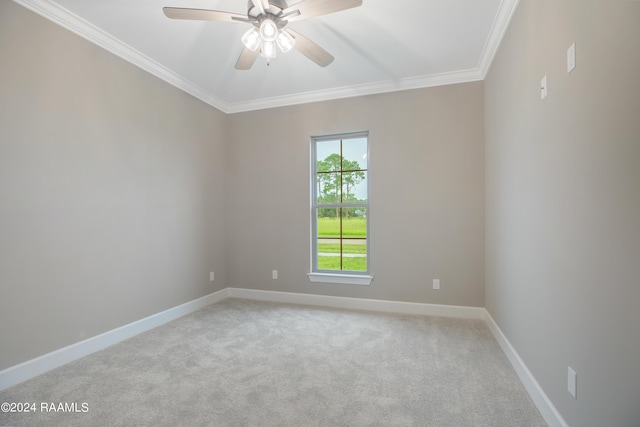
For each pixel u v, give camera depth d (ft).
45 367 6.91
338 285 11.92
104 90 8.29
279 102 12.53
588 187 3.99
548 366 5.22
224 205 13.30
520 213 6.60
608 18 3.53
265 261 12.89
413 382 6.46
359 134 11.93
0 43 6.23
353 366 7.16
